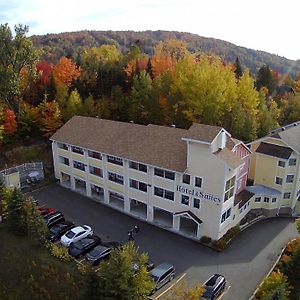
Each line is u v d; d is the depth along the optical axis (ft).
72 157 165.68
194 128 124.57
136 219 143.02
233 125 197.47
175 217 132.16
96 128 164.14
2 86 195.52
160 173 133.69
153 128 148.15
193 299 87.56
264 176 158.10
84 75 234.58
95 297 85.71
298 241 119.55
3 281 113.39
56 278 106.11
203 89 190.29
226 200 124.36
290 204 156.76
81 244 118.73
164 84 214.07
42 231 118.11
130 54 287.07
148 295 94.89
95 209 151.43
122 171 144.97
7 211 129.08
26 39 194.59
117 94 220.02
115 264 84.38
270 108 234.99
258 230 140.36
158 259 116.26
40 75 222.69
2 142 198.08
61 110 205.87
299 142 158.10
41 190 169.89
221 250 122.42
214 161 117.91
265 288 93.40
